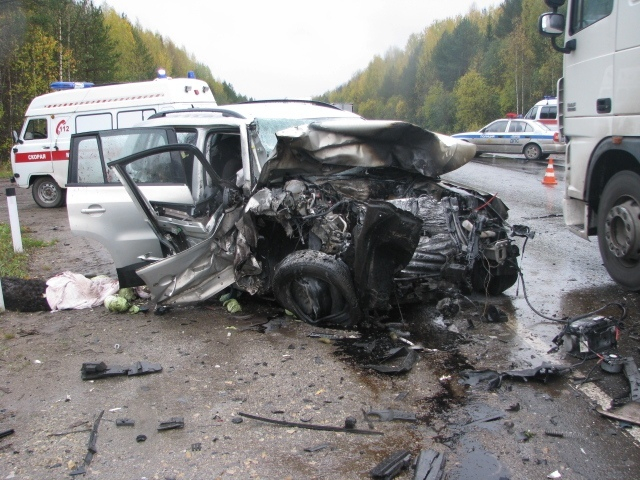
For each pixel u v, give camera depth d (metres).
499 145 21.81
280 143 5.12
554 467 2.99
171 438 3.39
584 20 5.91
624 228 5.51
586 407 3.58
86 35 33.66
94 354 4.68
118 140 5.90
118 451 3.28
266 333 4.98
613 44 5.42
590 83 5.84
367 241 4.54
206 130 5.89
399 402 3.71
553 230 8.85
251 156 5.49
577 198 6.29
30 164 13.49
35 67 26.12
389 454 3.16
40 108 13.27
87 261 8.06
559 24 6.24
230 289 5.86
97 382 4.17
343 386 3.95
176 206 5.61
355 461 3.10
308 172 5.39
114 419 3.63
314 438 3.33
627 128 5.30
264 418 3.55
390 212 4.40
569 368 4.08
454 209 5.23
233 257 5.33
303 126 5.30
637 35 5.08
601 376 3.99
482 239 5.27
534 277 6.41
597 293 5.79
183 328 5.20
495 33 65.19
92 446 3.31
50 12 31.16
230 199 5.31
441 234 5.13
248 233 5.14
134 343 4.88
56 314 5.71
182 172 5.69
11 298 5.86
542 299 5.66
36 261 8.11
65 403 3.87
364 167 5.53
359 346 4.60
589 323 4.34
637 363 4.14
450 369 4.16
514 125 21.58
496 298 5.73
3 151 27.34
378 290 4.72
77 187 5.95
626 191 5.48
